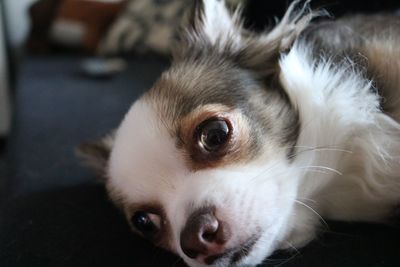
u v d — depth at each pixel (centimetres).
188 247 17
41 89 51
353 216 21
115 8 68
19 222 22
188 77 22
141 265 19
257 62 22
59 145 35
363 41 22
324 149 20
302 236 20
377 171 20
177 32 26
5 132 57
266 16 36
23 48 72
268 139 19
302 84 21
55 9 70
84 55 67
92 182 27
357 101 20
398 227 20
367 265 16
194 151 19
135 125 21
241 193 18
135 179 20
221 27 24
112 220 22
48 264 19
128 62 59
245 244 17
